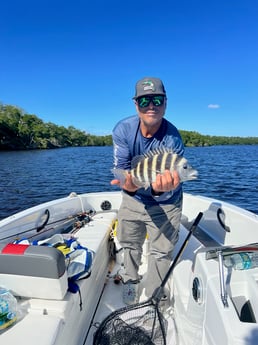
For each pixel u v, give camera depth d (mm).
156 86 1966
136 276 2605
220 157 37875
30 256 1751
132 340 1979
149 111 1996
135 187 2037
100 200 4297
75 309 1974
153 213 2277
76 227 3438
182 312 2053
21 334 1595
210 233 3492
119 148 2273
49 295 1834
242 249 1664
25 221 3102
